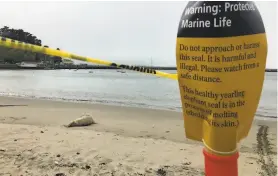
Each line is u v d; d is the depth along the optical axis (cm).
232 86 122
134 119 1067
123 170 500
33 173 471
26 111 1191
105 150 611
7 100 1580
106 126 929
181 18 130
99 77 4650
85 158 555
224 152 129
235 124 127
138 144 669
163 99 1792
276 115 1202
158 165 529
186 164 537
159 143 686
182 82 133
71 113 1170
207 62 122
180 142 717
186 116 138
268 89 2462
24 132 742
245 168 529
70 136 712
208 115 129
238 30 118
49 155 558
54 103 1491
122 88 2620
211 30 120
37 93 2120
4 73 5122
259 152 641
